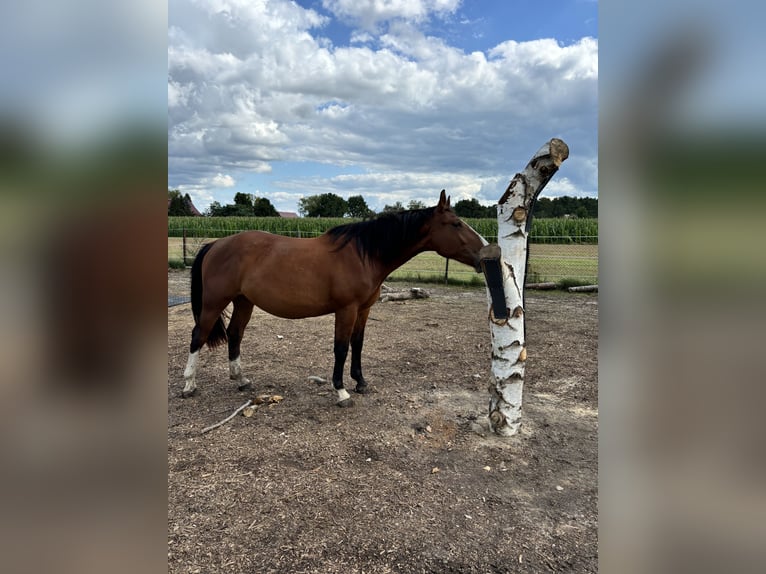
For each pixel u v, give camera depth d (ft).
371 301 11.46
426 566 5.89
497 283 9.26
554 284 30.55
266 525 6.61
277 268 10.67
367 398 11.74
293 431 9.76
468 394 12.16
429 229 10.43
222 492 7.43
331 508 7.06
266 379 13.16
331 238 10.85
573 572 5.85
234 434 9.59
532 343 17.58
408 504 7.23
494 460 8.71
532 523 6.84
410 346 17.01
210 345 12.08
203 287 11.48
